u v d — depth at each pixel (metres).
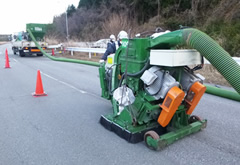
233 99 6.00
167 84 3.14
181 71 3.36
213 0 15.26
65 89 7.35
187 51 3.05
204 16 15.39
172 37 2.99
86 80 8.80
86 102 5.90
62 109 5.34
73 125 4.36
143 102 3.49
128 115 3.67
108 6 27.33
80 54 19.23
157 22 18.16
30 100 6.07
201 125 3.87
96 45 18.44
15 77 9.38
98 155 3.23
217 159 3.12
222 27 12.10
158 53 3.07
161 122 3.27
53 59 16.34
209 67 9.11
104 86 4.75
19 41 19.52
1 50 29.53
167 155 3.22
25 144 3.58
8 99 6.16
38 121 4.57
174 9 18.31
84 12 31.09
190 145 3.51
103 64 4.95
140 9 21.59
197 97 3.36
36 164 3.02
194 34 2.69
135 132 3.56
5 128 4.21
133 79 3.62
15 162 3.07
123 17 20.09
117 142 3.62
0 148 3.45
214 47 2.50
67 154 3.27
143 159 3.12
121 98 3.48
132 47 3.53
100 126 4.30
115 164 3.00
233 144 3.54
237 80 2.34
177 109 3.37
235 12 12.35
